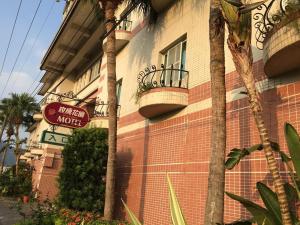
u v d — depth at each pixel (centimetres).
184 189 921
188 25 1111
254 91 473
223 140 568
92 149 1254
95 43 2277
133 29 1543
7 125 4259
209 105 913
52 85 3319
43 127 3136
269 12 759
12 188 2970
